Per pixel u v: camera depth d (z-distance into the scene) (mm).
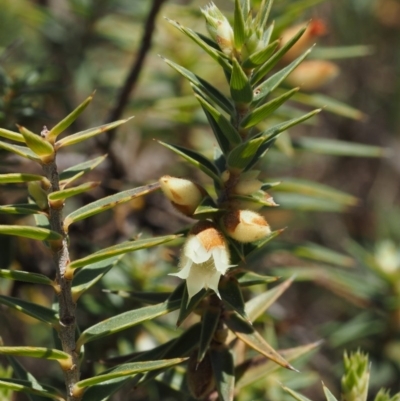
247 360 316
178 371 316
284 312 441
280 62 376
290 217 608
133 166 476
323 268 415
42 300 399
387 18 616
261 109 292
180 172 477
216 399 310
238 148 292
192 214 297
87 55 484
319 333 451
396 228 600
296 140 396
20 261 375
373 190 687
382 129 659
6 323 445
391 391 420
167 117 434
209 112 299
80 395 289
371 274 415
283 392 364
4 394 307
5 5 496
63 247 286
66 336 290
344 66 639
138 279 365
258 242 297
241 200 296
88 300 361
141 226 408
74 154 409
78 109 281
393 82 645
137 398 367
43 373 446
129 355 309
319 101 386
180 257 292
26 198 363
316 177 683
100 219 429
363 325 399
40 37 523
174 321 380
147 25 386
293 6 375
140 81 442
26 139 279
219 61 294
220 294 297
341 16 597
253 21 299
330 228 657
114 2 471
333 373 439
